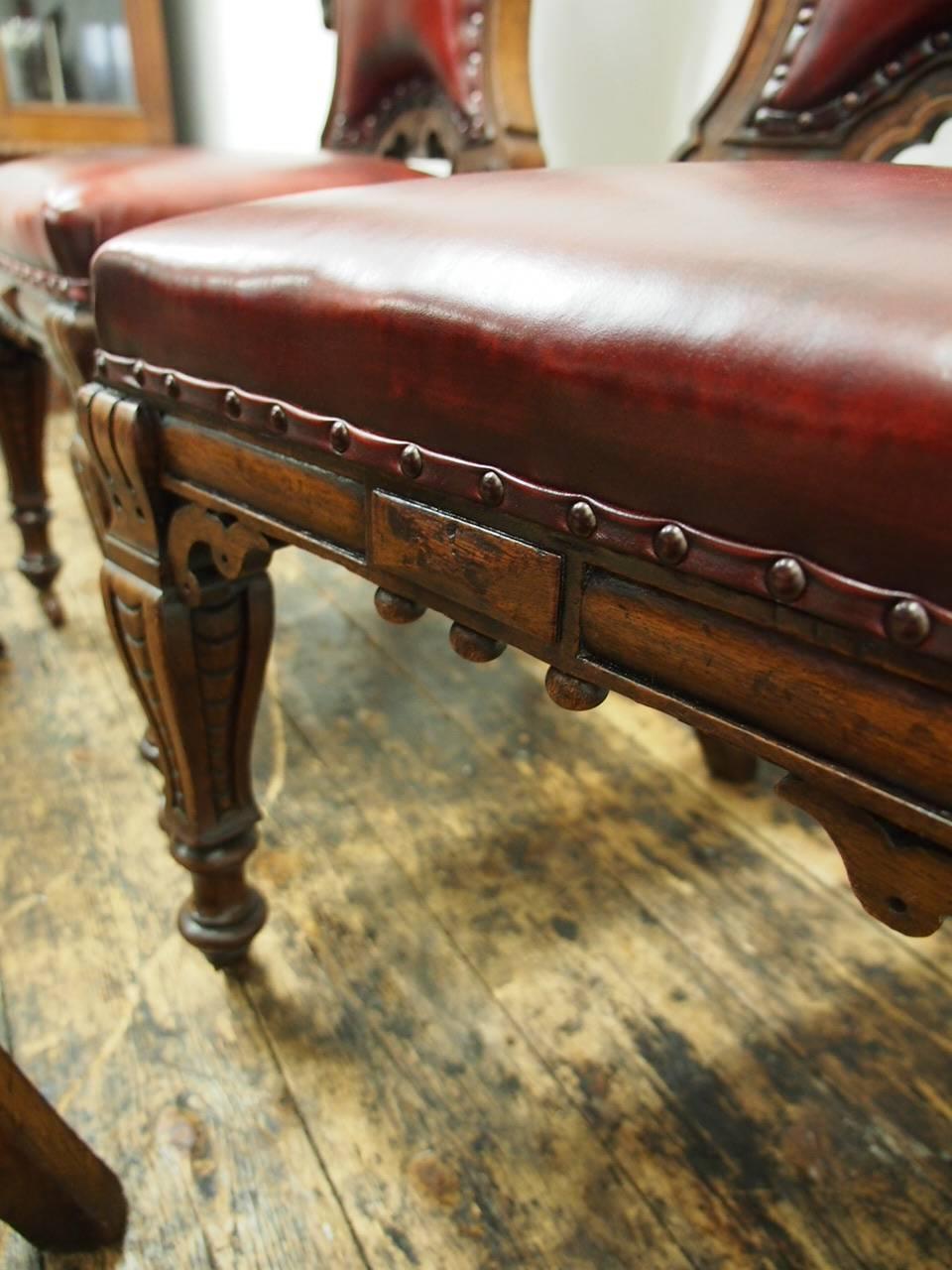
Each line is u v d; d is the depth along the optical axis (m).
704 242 0.27
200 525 0.45
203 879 0.58
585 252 0.28
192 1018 0.59
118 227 0.58
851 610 0.22
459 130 0.81
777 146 0.61
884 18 0.54
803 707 0.24
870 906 0.26
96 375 0.47
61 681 0.98
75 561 1.26
